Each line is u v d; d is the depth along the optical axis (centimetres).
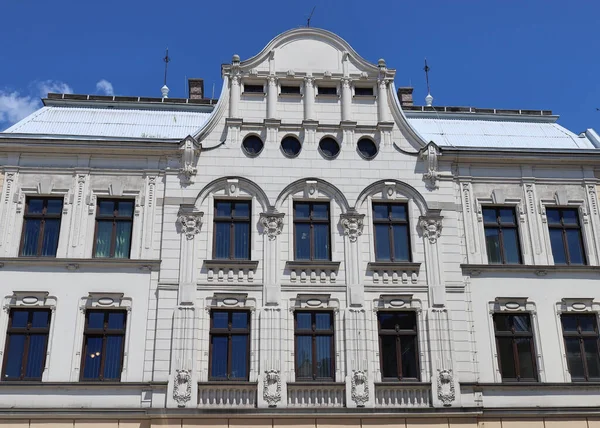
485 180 2730
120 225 2558
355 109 2789
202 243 2528
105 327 2403
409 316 2509
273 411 2292
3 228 2486
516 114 3100
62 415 2252
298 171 2653
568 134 2984
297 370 2405
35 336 2377
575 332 2545
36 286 2412
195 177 2617
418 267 2548
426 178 2691
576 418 2402
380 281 2525
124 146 2617
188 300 2425
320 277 2509
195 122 2883
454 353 2453
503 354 2505
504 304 2548
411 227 2623
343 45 2859
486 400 2405
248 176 2633
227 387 2331
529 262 2619
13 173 2566
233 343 2420
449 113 3069
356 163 2686
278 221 2562
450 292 2534
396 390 2381
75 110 2867
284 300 2467
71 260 2441
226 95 2761
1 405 2253
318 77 2800
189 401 2295
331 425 2305
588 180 2766
